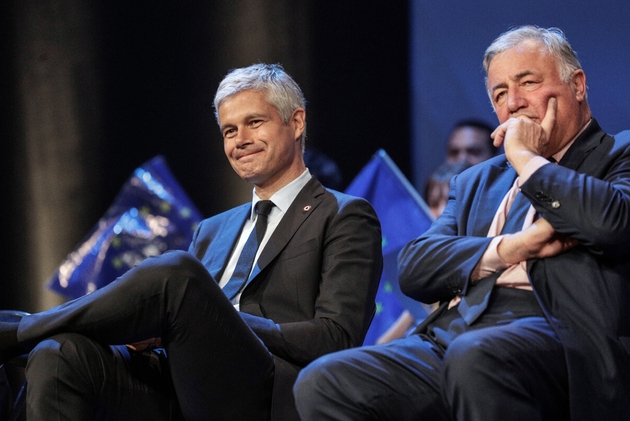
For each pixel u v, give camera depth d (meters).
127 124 11.84
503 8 11.04
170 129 11.84
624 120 10.25
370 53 11.63
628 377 4.67
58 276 10.09
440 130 11.45
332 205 6.18
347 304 5.78
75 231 11.58
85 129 11.67
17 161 11.61
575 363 4.59
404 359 5.00
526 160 5.01
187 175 11.77
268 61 11.61
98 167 11.68
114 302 5.07
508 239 5.07
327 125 11.67
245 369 5.28
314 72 11.64
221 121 6.42
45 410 4.91
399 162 11.62
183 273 5.11
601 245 4.72
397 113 11.62
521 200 5.36
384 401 4.78
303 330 5.61
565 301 4.85
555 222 4.82
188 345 5.14
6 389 5.91
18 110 11.61
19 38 11.60
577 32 10.50
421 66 11.52
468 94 11.31
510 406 4.40
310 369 4.87
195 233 6.88
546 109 5.34
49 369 4.95
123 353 5.42
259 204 6.38
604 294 4.81
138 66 11.88
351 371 4.80
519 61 5.40
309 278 5.95
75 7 11.67
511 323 4.82
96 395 5.12
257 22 11.61
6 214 11.59
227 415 5.35
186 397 5.31
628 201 4.76
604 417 4.57
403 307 9.48
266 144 6.30
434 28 11.44
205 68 11.73
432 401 4.91
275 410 5.43
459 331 5.11
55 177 11.62
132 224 10.17
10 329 5.18
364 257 5.98
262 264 6.01
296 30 11.61
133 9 11.85
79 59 11.67
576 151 5.32
